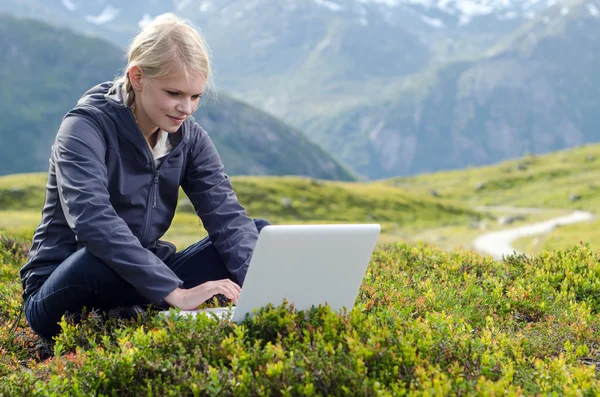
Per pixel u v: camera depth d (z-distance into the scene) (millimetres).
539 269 7293
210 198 4980
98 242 4117
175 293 4203
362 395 3176
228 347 3580
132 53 4246
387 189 185000
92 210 4160
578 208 195250
